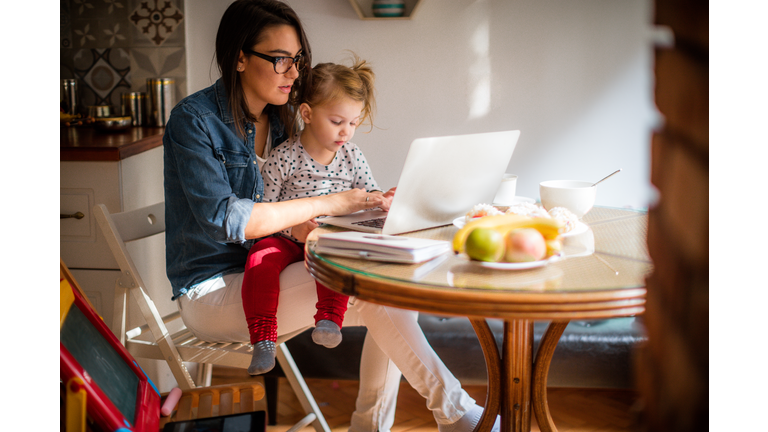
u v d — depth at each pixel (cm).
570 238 112
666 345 33
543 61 217
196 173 132
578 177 223
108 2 231
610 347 167
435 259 98
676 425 33
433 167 115
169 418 105
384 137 228
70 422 80
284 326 138
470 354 174
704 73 29
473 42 219
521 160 225
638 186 220
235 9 140
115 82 236
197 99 140
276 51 140
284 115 164
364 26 221
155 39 230
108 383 95
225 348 138
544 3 213
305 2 221
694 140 30
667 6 30
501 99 221
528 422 116
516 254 90
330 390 209
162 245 204
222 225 126
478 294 78
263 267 135
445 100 223
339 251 101
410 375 133
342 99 156
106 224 139
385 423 155
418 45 221
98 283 179
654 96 31
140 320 191
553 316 77
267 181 162
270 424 182
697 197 31
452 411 134
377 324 131
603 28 212
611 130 218
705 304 31
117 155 172
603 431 173
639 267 91
